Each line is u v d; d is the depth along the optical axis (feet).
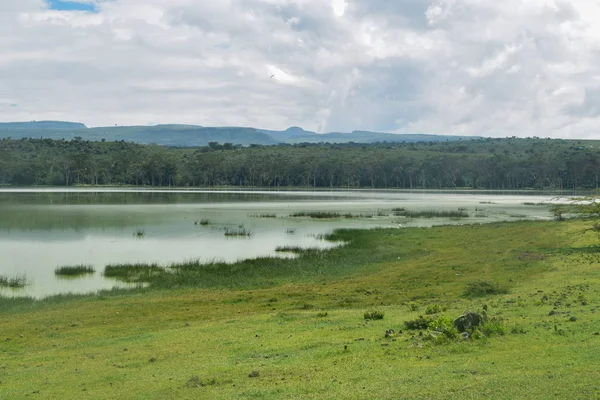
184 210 291.58
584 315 55.57
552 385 35.17
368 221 236.22
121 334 66.59
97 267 124.57
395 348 48.42
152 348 57.00
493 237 162.40
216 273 116.16
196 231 195.72
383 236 175.83
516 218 251.19
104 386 43.96
